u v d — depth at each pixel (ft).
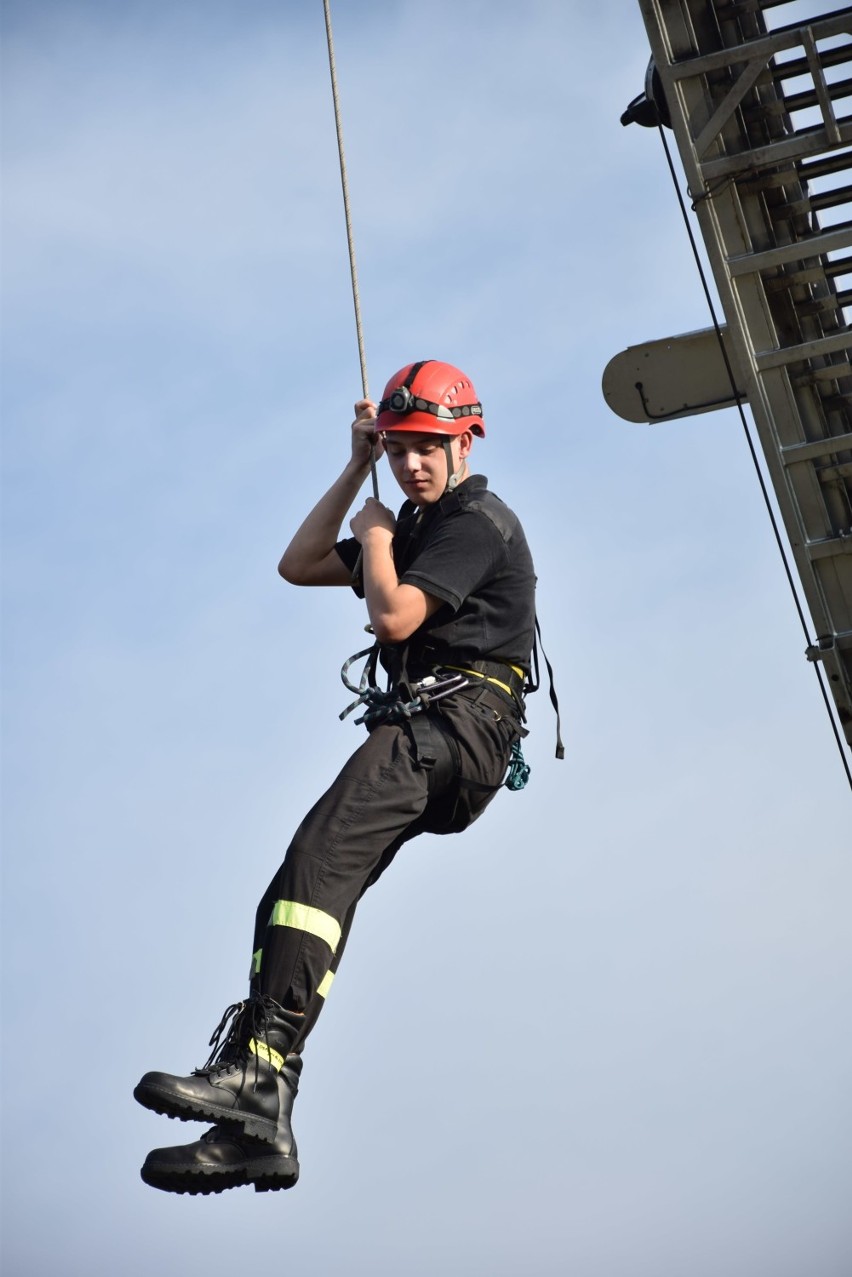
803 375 51.44
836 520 51.78
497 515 40.60
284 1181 37.06
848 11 48.96
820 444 50.88
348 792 38.19
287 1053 37.19
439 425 41.14
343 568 45.21
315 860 37.50
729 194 50.98
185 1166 35.94
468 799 39.86
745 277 51.34
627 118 54.49
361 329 45.80
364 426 44.73
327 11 47.80
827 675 51.83
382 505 41.19
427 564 39.06
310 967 37.06
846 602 51.67
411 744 38.81
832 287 52.39
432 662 40.22
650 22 51.01
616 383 59.57
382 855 40.60
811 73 49.47
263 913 38.19
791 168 50.39
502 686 40.45
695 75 50.67
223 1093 36.14
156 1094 35.40
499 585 40.40
